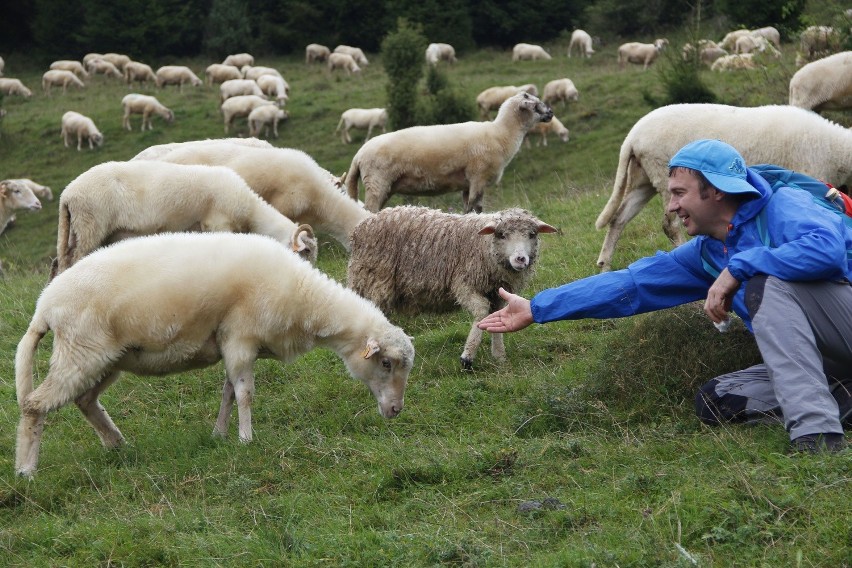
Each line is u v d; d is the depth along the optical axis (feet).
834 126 28.76
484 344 26.37
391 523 15.81
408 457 18.63
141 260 20.04
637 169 31.12
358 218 39.78
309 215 39.52
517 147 47.85
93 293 19.52
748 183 16.14
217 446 20.29
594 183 69.21
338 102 111.04
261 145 47.21
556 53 155.22
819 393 14.87
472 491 16.75
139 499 18.29
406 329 28.96
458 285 25.40
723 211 16.30
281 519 16.22
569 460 17.24
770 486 14.02
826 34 60.95
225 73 132.46
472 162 46.80
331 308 21.40
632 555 12.95
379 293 26.48
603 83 100.78
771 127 28.81
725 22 129.80
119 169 33.47
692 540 13.44
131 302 19.65
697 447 16.43
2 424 23.47
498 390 22.62
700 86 74.38
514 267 24.12
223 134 104.37
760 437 16.21
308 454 19.48
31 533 16.80
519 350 25.68
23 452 19.76
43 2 173.58
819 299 15.21
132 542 15.75
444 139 46.42
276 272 20.85
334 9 177.88
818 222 15.33
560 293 17.46
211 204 33.99
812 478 13.97
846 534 12.59
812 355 15.02
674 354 20.29
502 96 93.30
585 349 24.63
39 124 111.45
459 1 170.30
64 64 142.72
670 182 16.60
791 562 12.35
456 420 21.24
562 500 15.46
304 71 150.82
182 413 23.98
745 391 17.30
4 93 130.21
